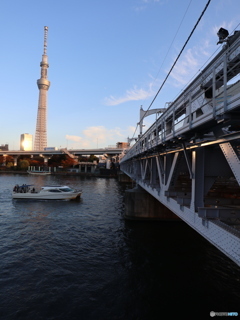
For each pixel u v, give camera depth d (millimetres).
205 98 8070
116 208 32469
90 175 117562
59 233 20547
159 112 25781
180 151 9742
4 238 18922
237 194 13727
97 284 12102
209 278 12750
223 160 7555
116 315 9758
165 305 10438
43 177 95875
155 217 24359
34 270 13461
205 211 6977
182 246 17391
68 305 10359
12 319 9430
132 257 15422
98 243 18047
